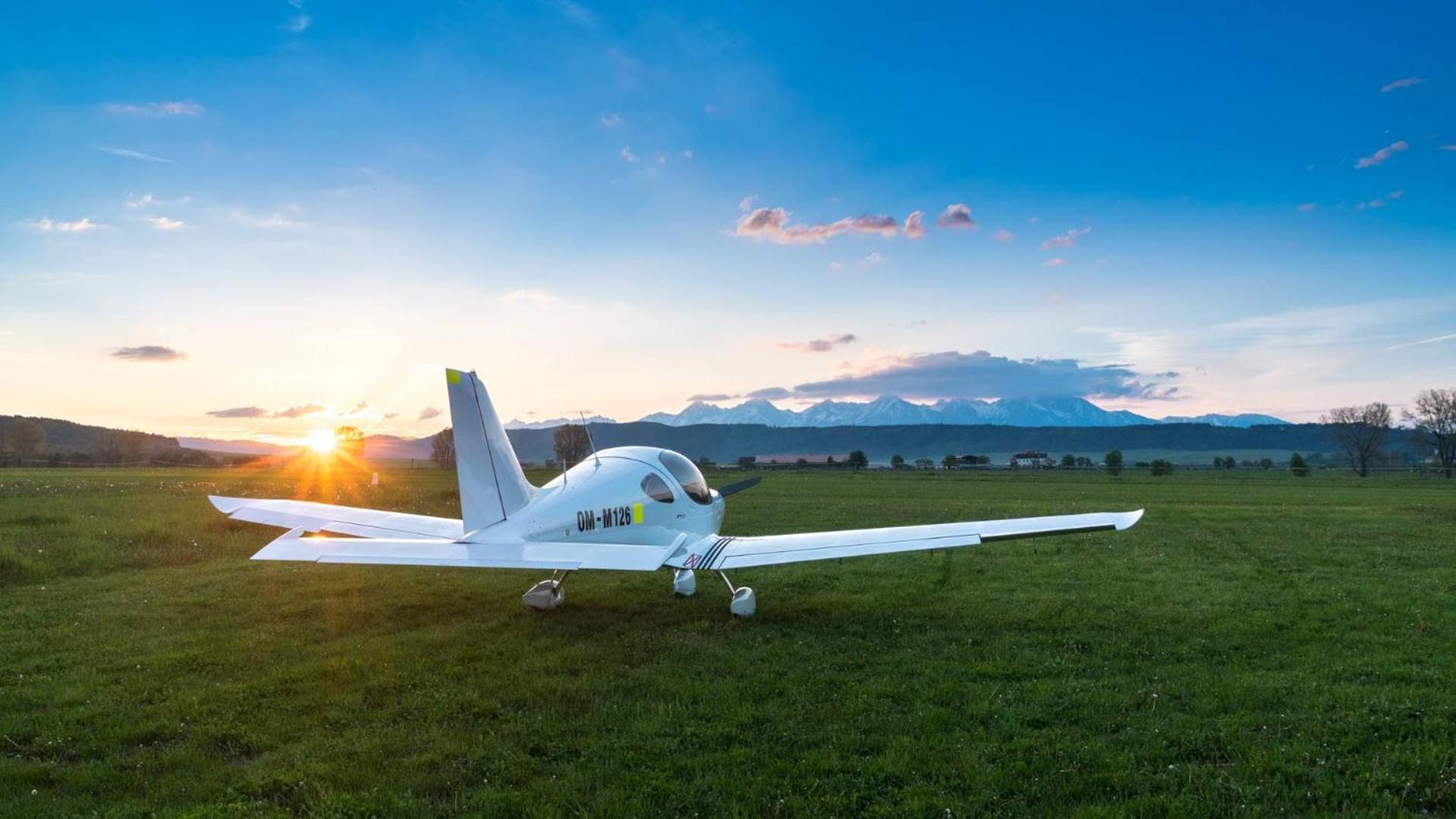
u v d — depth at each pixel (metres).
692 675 7.39
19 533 15.62
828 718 6.20
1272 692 6.74
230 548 15.97
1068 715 6.24
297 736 5.90
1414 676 7.29
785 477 63.28
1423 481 65.88
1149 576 13.17
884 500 32.88
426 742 5.71
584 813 4.65
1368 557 15.45
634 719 6.18
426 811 4.68
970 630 9.30
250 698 6.73
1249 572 13.59
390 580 12.82
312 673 7.43
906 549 9.15
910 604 10.86
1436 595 11.41
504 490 9.27
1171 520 23.62
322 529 10.05
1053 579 12.94
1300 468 74.69
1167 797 4.78
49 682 7.23
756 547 9.77
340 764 5.32
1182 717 6.16
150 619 9.91
